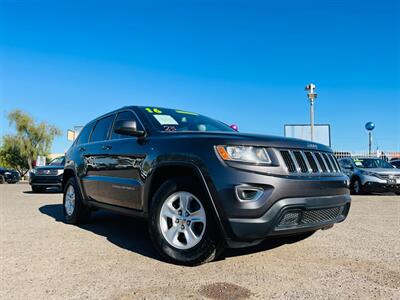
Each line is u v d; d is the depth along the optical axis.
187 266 3.46
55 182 13.20
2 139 45.69
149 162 3.96
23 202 9.69
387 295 2.73
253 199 3.16
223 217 3.18
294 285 2.94
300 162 3.50
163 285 2.94
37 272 3.28
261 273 3.24
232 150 3.29
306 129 24.70
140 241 4.57
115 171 4.68
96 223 6.01
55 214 7.14
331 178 3.68
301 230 3.40
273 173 3.24
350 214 7.02
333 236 4.82
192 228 3.49
